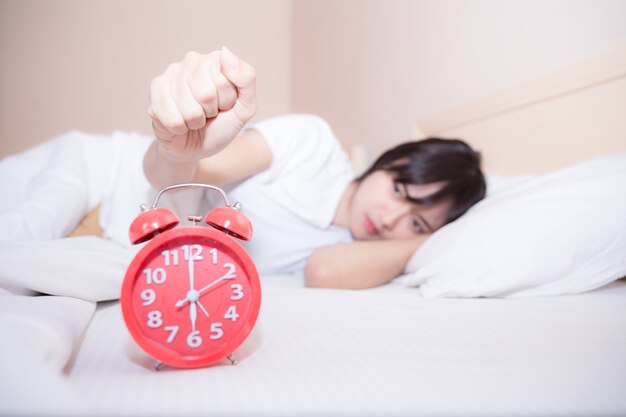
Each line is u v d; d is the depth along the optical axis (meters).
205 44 2.99
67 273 0.52
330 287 0.97
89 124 2.71
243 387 0.33
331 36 2.71
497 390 0.35
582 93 1.13
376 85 2.23
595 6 1.10
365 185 1.25
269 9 3.23
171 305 0.41
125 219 1.01
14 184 1.06
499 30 1.42
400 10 2.00
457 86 1.63
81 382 0.33
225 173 0.94
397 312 0.65
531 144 1.30
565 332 0.55
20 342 0.28
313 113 3.01
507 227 0.83
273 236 1.22
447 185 1.17
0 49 2.57
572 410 0.32
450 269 0.82
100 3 2.72
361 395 0.32
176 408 0.28
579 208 0.81
